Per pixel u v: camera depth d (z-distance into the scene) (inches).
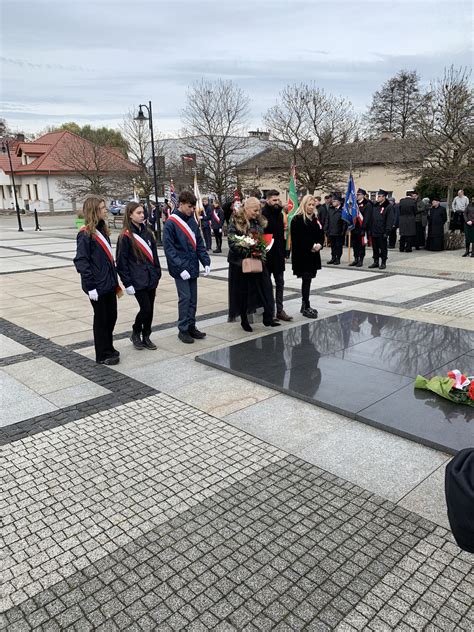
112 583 104.2
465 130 699.4
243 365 218.2
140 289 237.6
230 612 96.1
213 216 633.6
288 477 139.6
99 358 230.7
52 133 2108.8
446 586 101.1
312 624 93.3
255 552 111.3
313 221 284.7
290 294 366.6
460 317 296.8
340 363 218.1
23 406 188.9
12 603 100.0
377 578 103.3
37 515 126.6
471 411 171.6
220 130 994.1
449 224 702.5
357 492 132.0
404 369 209.6
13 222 1501.0
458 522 66.7
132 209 232.7
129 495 133.5
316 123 887.1
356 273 457.7
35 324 302.5
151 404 188.2
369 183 1240.2
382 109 1793.8
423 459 146.7
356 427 166.6
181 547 113.7
